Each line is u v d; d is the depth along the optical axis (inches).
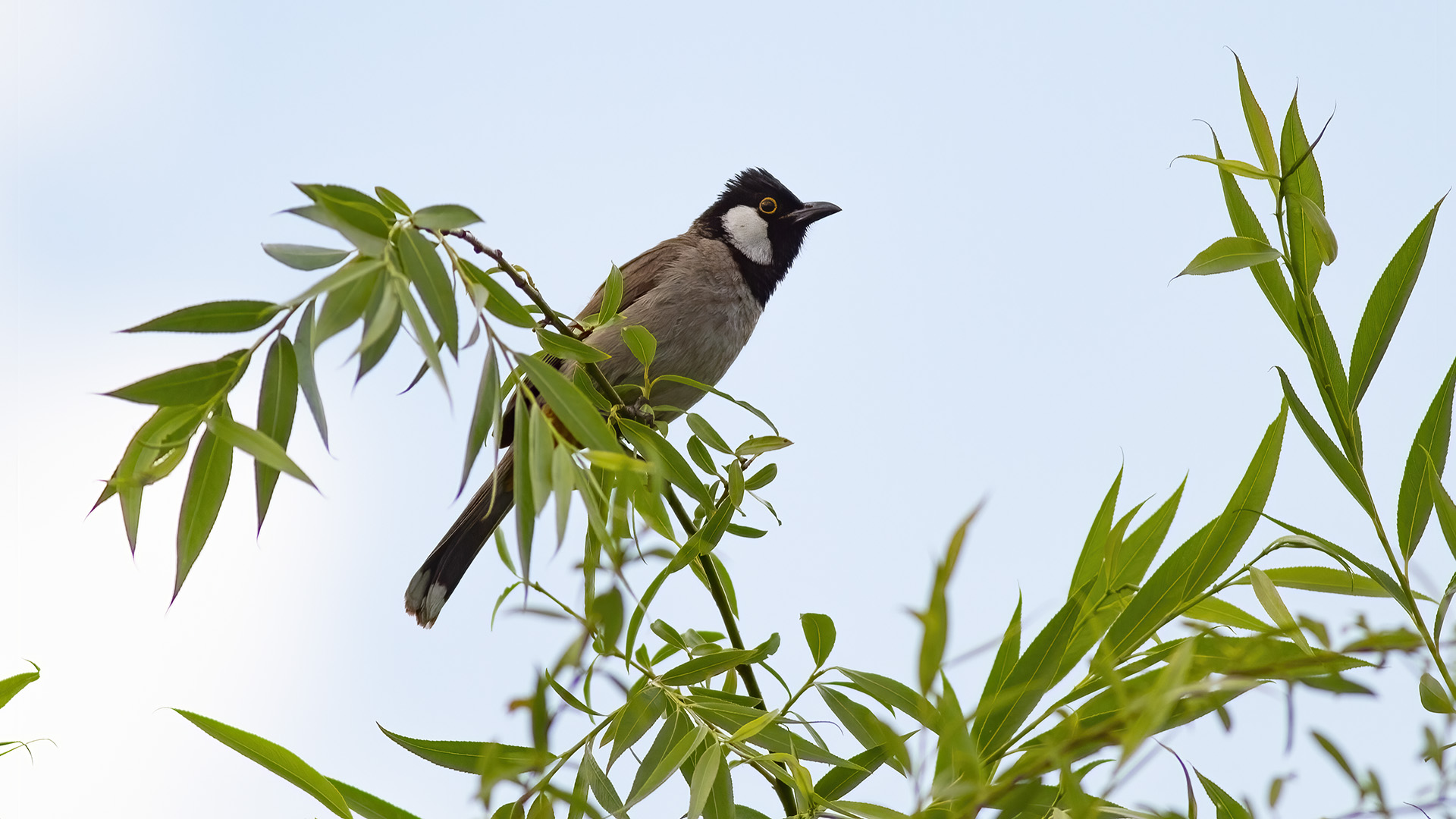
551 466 123.8
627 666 171.0
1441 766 120.1
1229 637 142.4
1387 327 149.9
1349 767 119.3
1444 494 144.4
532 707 115.6
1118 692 117.4
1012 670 152.9
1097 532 163.3
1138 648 154.6
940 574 103.3
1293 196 147.0
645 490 156.6
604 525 121.6
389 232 130.2
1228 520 154.4
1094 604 156.7
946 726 117.6
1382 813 117.6
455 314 130.0
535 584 173.2
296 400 138.7
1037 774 115.2
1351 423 149.7
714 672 173.8
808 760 167.0
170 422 137.0
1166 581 153.3
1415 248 150.7
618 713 168.6
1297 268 150.4
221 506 142.9
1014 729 148.6
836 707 167.9
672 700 173.2
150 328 130.8
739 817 175.9
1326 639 116.0
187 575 140.0
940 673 106.2
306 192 127.2
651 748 167.3
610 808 163.2
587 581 139.6
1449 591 139.9
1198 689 108.9
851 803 144.9
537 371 130.7
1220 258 151.6
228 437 130.1
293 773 155.8
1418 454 149.6
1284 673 114.3
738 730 161.5
